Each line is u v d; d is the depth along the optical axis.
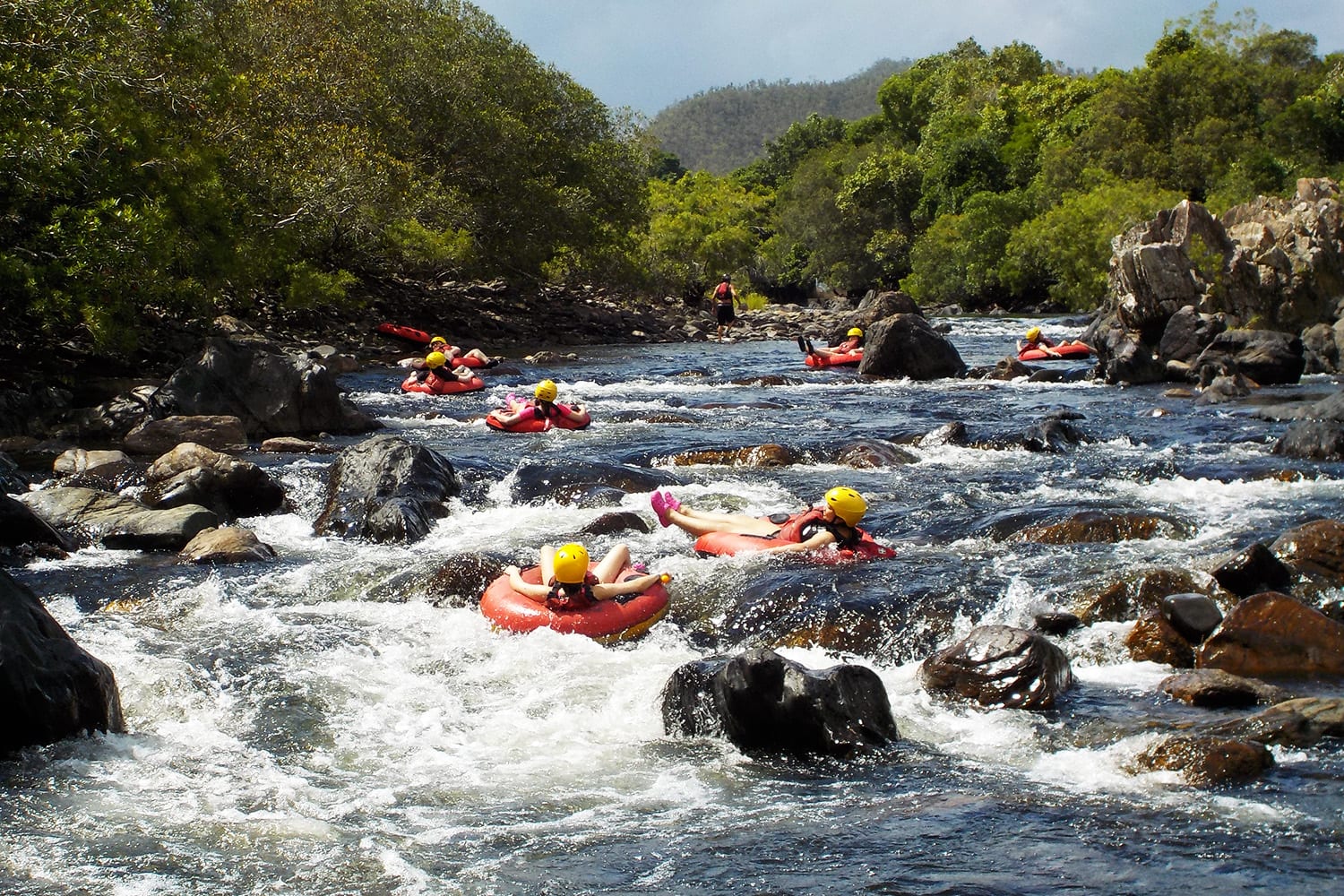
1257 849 5.24
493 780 6.38
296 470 13.89
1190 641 8.11
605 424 18.95
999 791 6.02
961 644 7.68
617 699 7.58
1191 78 62.50
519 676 7.98
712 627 9.10
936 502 12.39
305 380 17.62
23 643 6.79
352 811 5.98
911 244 76.94
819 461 15.19
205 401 17.00
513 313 42.78
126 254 18.00
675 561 10.19
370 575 10.07
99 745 6.84
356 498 12.34
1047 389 24.38
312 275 28.23
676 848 5.50
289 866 5.36
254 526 12.38
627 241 49.06
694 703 6.98
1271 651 7.73
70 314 18.30
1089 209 51.75
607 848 5.51
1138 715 7.02
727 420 19.38
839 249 81.00
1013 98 82.88
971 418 19.50
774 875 5.18
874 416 19.91
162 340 23.42
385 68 37.72
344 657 8.38
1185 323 25.12
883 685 7.31
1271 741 6.39
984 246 62.81
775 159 129.88
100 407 17.83
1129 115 62.91
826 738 6.59
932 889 4.99
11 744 6.65
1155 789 5.96
